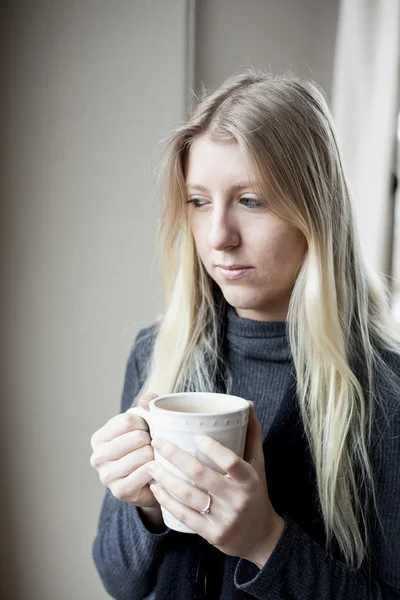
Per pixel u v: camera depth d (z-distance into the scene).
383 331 0.97
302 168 0.86
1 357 1.49
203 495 0.72
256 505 0.73
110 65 1.45
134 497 0.84
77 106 1.45
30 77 1.44
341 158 0.95
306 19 1.67
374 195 1.68
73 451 1.53
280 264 0.88
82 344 1.51
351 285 0.95
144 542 0.91
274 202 0.84
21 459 1.53
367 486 0.88
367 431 0.90
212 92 0.99
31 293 1.49
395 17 1.60
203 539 0.93
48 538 1.55
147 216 1.47
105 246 1.49
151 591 1.01
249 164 0.82
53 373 1.51
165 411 0.72
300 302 0.91
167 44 1.44
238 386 1.01
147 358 1.17
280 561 0.78
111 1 1.43
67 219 1.48
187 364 1.05
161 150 1.45
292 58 1.68
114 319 1.50
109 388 1.52
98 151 1.46
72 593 1.56
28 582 1.56
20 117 1.45
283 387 0.97
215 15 1.62
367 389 0.91
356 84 1.64
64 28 1.44
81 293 1.49
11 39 1.43
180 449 0.72
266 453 0.93
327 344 0.89
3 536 1.54
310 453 0.92
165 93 1.45
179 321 1.06
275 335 0.96
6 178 1.45
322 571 0.81
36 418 1.52
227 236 0.84
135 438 0.81
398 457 0.87
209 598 0.92
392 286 1.74
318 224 0.88
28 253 1.48
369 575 0.87
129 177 1.47
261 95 0.86
